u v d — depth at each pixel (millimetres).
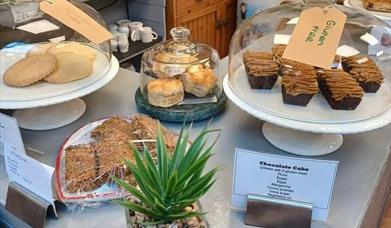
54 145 635
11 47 766
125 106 737
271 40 691
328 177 454
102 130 607
